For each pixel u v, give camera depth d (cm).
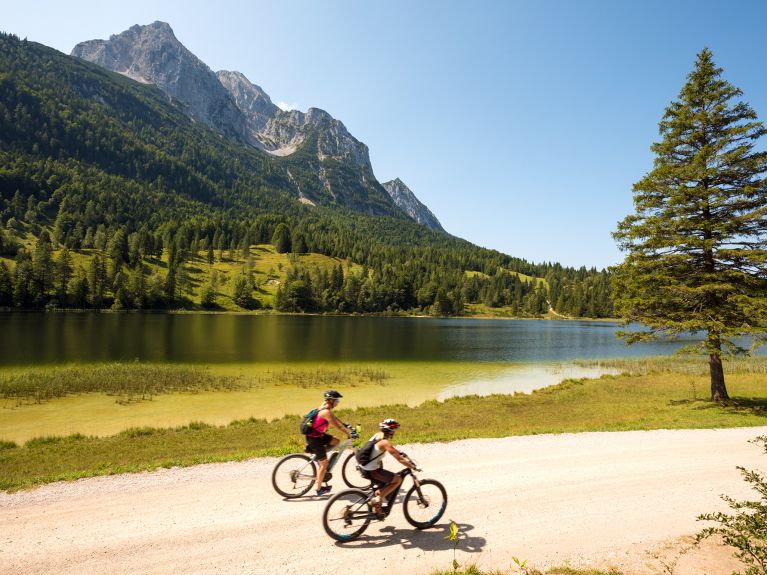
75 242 17775
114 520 838
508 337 9425
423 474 1131
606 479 1099
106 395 2992
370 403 3030
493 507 919
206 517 852
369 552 727
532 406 2644
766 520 665
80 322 9412
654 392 3027
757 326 2033
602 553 734
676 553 736
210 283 17362
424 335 9381
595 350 7131
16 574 646
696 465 1223
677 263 2320
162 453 1570
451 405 2689
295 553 721
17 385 3073
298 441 1716
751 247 2153
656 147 2400
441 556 718
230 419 2461
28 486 1027
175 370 3806
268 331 9031
